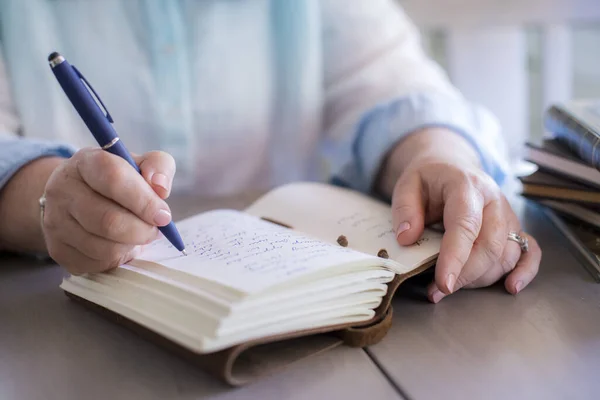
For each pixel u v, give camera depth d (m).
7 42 0.85
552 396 0.36
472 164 0.59
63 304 0.51
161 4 0.88
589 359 0.40
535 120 1.50
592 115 0.67
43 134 0.87
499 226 0.50
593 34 1.43
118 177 0.43
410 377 0.39
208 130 0.96
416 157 0.63
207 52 0.93
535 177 0.68
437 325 0.45
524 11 1.36
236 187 1.02
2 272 0.59
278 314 0.38
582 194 0.62
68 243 0.46
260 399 0.37
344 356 0.41
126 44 0.89
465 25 1.37
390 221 0.57
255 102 0.98
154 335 0.42
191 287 0.39
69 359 0.42
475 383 0.38
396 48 0.95
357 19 0.94
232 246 0.47
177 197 0.83
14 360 0.42
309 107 0.99
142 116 0.92
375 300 0.44
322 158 1.00
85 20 0.87
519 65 1.42
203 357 0.38
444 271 0.46
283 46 0.97
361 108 0.87
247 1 0.93
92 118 0.44
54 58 0.43
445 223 0.49
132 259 0.47
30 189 0.59
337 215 0.59
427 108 0.73
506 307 0.48
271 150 1.04
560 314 0.47
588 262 0.56
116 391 0.38
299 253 0.44
